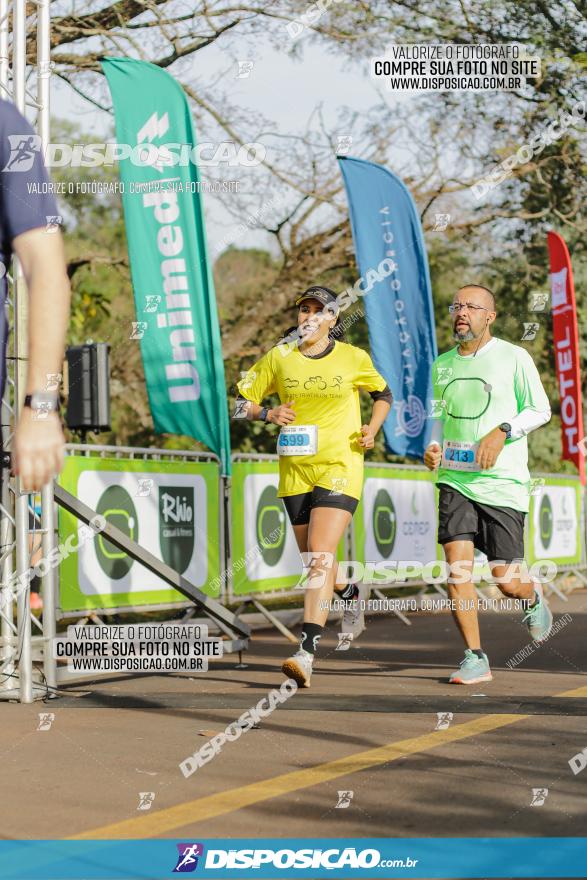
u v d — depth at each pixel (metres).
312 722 5.16
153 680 6.70
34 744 4.77
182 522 8.13
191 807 3.66
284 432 6.53
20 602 5.94
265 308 17.77
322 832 3.34
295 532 6.67
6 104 2.12
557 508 12.97
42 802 3.77
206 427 8.34
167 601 7.93
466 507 6.38
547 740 4.63
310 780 4.00
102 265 17.16
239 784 3.97
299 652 6.05
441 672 6.84
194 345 8.31
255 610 11.20
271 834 3.33
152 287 8.36
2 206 2.11
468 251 17.84
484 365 6.40
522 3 15.11
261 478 9.05
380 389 6.59
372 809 3.58
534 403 6.38
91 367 7.39
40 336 2.04
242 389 6.72
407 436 10.55
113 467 7.51
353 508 6.44
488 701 5.59
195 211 8.28
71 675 6.62
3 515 6.07
